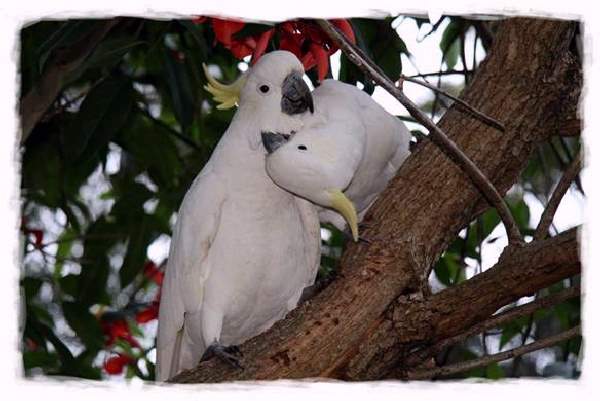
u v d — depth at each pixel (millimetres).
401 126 8453
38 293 11859
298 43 8180
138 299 13734
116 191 12820
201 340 8922
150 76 11719
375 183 8414
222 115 12055
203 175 8664
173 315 8695
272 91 7879
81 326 10883
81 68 9344
